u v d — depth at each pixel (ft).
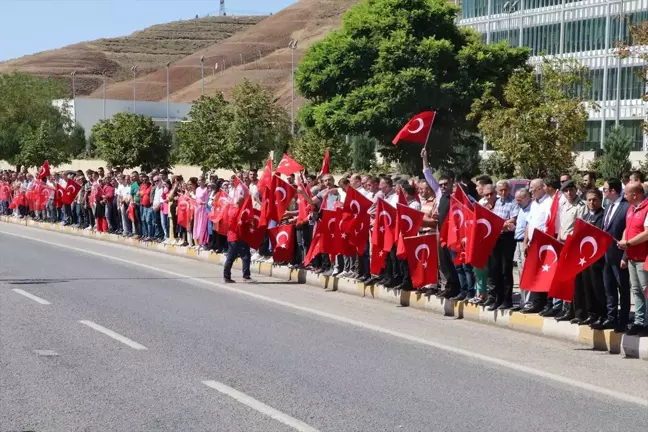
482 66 142.20
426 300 45.47
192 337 36.14
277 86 604.49
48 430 22.58
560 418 24.22
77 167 251.39
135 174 87.51
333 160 179.52
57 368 29.91
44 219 115.85
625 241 33.53
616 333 34.37
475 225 39.73
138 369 29.89
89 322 39.58
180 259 73.10
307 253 55.26
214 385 27.63
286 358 32.09
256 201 62.90
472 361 32.14
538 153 87.76
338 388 27.50
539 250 37.14
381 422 23.58
